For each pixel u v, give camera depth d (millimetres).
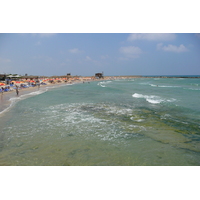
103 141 7879
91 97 22406
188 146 7309
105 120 11281
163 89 33594
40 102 18422
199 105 15648
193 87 38812
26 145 7438
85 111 13867
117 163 6008
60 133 8891
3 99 20859
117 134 8734
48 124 10438
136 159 6273
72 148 7160
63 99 20672
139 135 8586
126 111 13734
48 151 6895
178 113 12859
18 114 12945
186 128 9547
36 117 12047
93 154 6652
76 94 26328
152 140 7949
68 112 13531
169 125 10086
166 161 6125
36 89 36719
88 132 9047
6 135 8609
